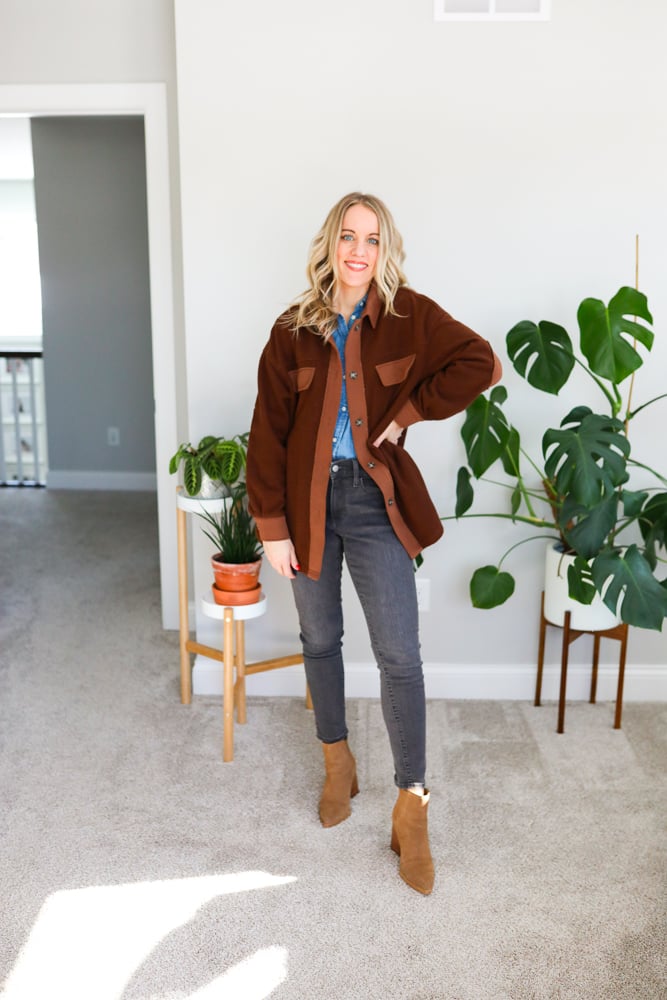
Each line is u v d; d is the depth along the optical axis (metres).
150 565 4.35
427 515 2.02
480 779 2.42
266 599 2.77
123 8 3.05
